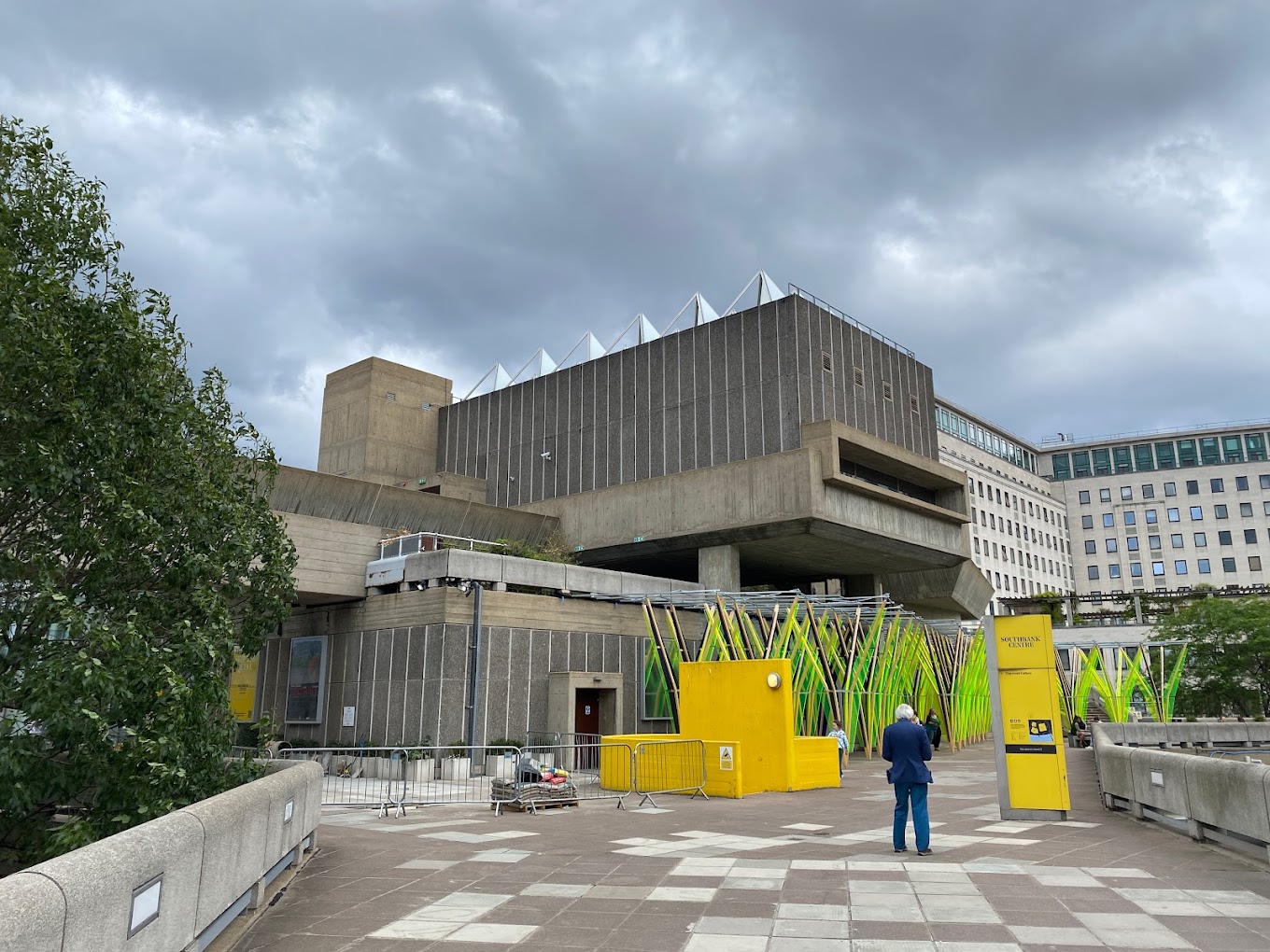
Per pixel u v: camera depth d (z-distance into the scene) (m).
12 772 8.62
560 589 32.00
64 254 10.55
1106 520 122.44
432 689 28.14
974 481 106.12
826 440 42.66
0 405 9.09
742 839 11.94
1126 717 44.12
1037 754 13.51
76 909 4.01
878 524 45.53
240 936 6.85
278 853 8.41
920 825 10.33
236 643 11.66
